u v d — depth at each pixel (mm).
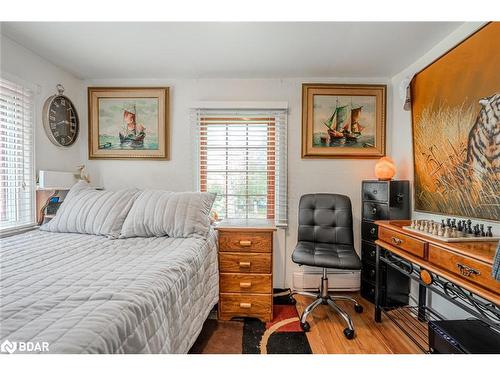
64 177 2189
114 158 2588
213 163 2588
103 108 2568
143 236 1823
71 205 1985
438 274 1279
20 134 1947
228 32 1753
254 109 2529
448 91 1678
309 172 2557
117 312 805
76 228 1903
